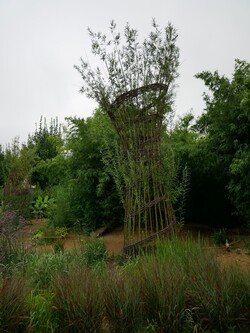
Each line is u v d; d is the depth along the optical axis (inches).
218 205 366.3
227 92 298.8
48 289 136.9
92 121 415.5
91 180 381.1
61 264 177.2
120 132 225.0
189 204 374.3
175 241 183.8
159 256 163.5
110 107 224.4
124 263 196.7
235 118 288.2
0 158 625.9
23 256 190.1
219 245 272.5
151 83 219.9
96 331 110.9
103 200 381.4
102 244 239.3
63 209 419.5
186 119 410.0
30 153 439.8
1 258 182.7
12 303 108.5
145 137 220.2
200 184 356.2
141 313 117.2
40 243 311.1
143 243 209.2
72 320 110.0
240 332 116.5
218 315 116.0
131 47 223.6
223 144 301.0
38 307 117.3
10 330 107.0
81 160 394.6
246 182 278.2
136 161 217.5
